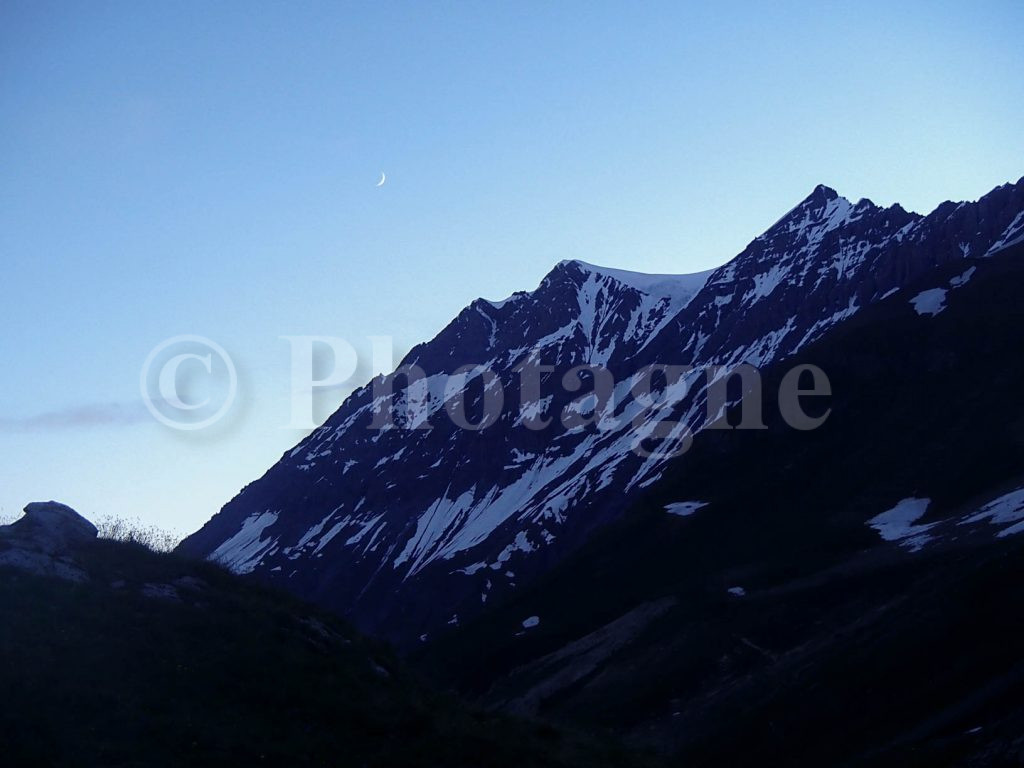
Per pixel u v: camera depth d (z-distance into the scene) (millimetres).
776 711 52094
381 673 27125
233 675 23516
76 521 28531
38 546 26500
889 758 40750
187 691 22297
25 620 22844
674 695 64750
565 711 68438
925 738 41562
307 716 23062
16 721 19156
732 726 53062
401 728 23844
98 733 19750
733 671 65125
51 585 24578
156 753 19688
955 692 45531
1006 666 45312
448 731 24188
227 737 20969
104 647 22734
